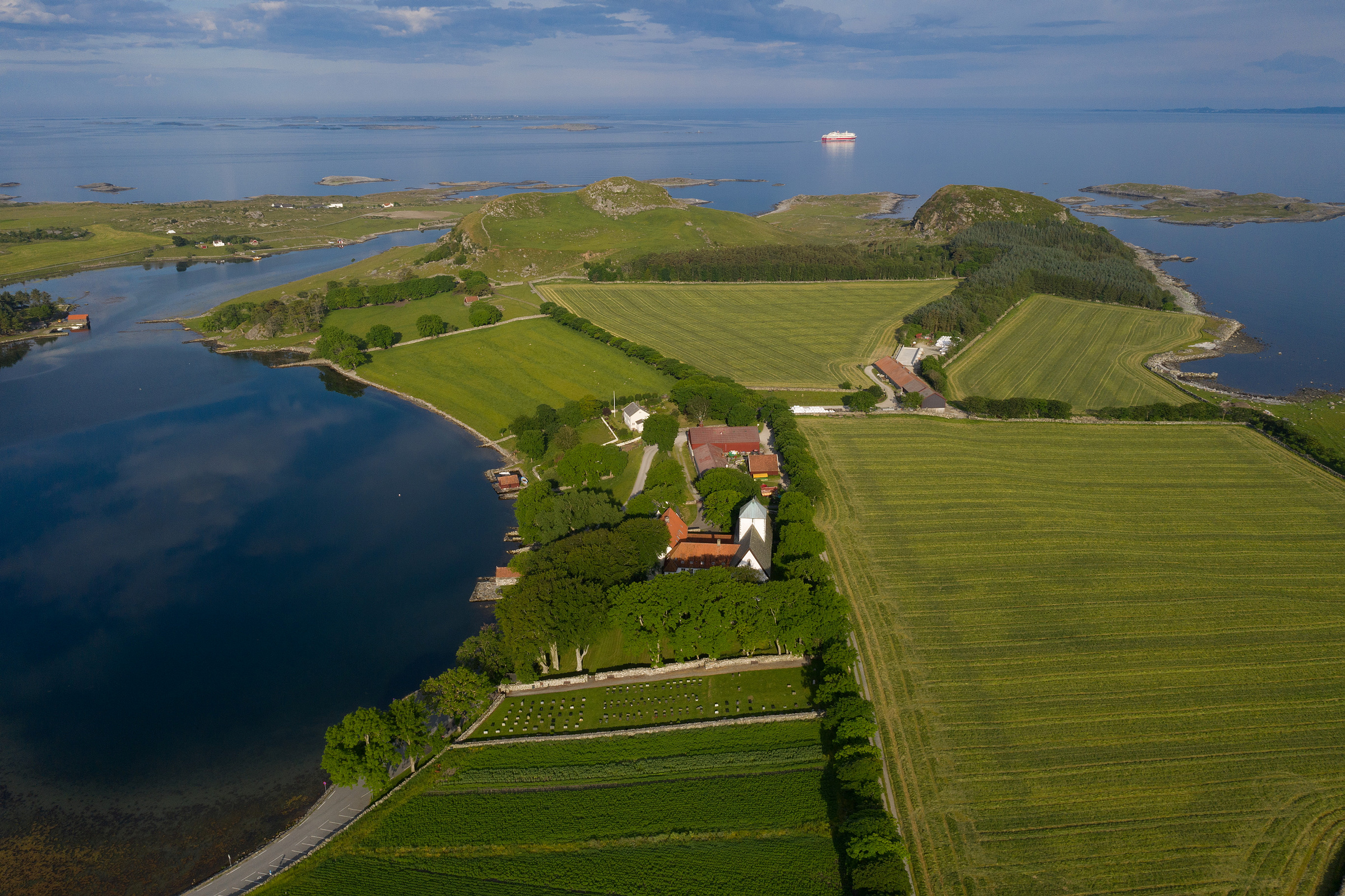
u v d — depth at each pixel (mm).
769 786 85438
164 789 91562
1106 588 119062
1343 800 82500
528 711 98688
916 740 91000
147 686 108062
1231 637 108125
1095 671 101812
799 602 106000
